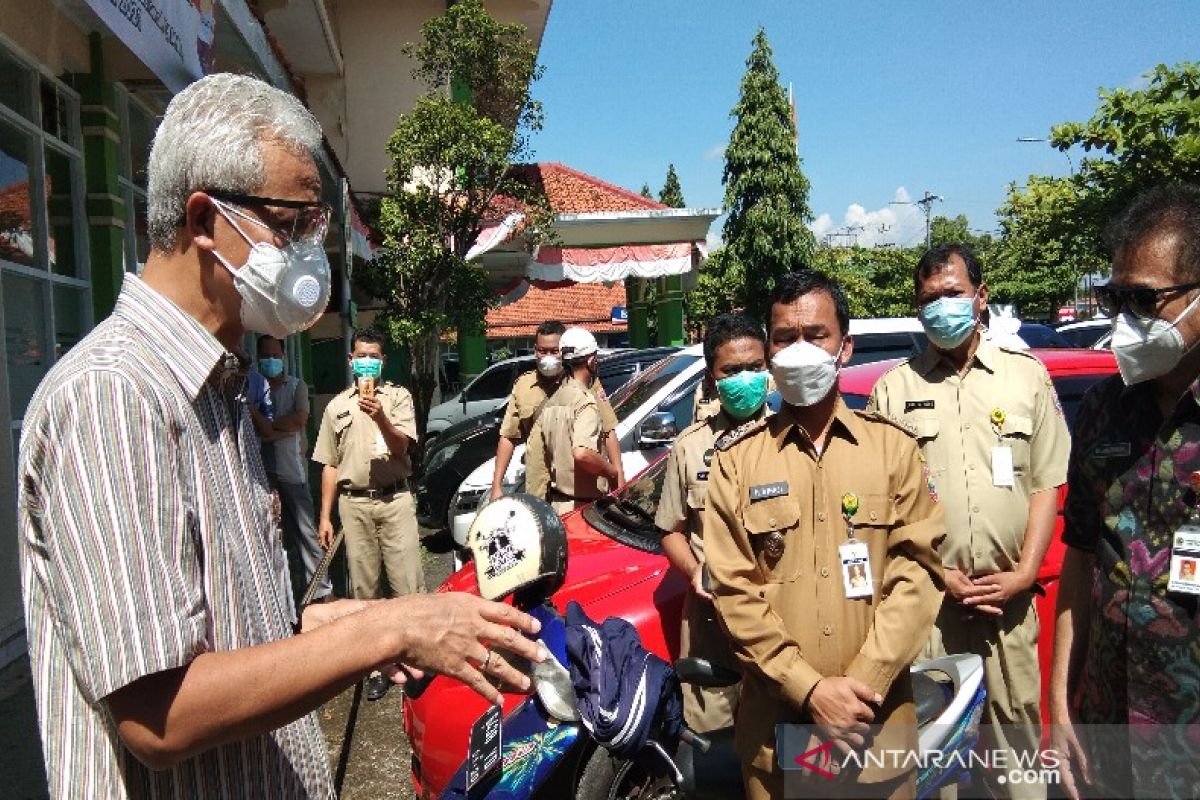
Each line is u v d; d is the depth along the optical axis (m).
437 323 10.66
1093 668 2.05
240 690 1.23
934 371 3.18
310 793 1.59
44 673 1.32
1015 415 3.01
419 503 8.46
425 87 14.28
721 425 3.24
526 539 2.27
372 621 1.36
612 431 5.23
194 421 1.42
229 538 1.44
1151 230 1.92
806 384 2.20
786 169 19.59
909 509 2.22
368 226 11.92
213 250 1.47
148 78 6.75
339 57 13.29
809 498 2.22
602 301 30.06
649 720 2.27
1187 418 1.90
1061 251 10.81
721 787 2.43
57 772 1.31
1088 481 2.09
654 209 15.09
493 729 2.32
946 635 2.99
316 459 5.38
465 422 9.80
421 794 3.31
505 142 10.69
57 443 1.24
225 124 1.46
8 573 4.88
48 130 5.89
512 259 14.38
